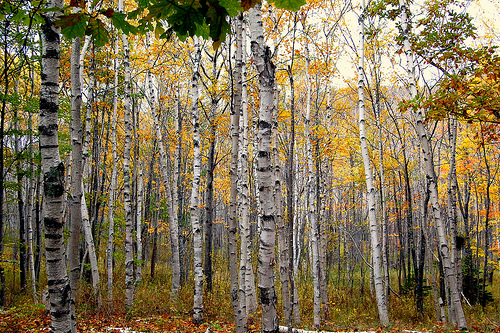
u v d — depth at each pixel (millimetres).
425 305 12789
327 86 12102
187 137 16375
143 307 9438
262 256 2938
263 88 3066
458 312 7086
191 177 17734
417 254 13617
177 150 14945
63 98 9359
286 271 7203
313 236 8906
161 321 8055
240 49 5707
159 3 1330
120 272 14188
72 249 4109
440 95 5555
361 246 19562
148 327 7516
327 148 12117
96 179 12055
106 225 12641
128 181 8961
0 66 8383
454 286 7176
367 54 11859
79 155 4363
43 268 14672
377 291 8648
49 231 2512
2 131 8031
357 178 15805
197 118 8148
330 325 9375
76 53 4480
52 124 2537
